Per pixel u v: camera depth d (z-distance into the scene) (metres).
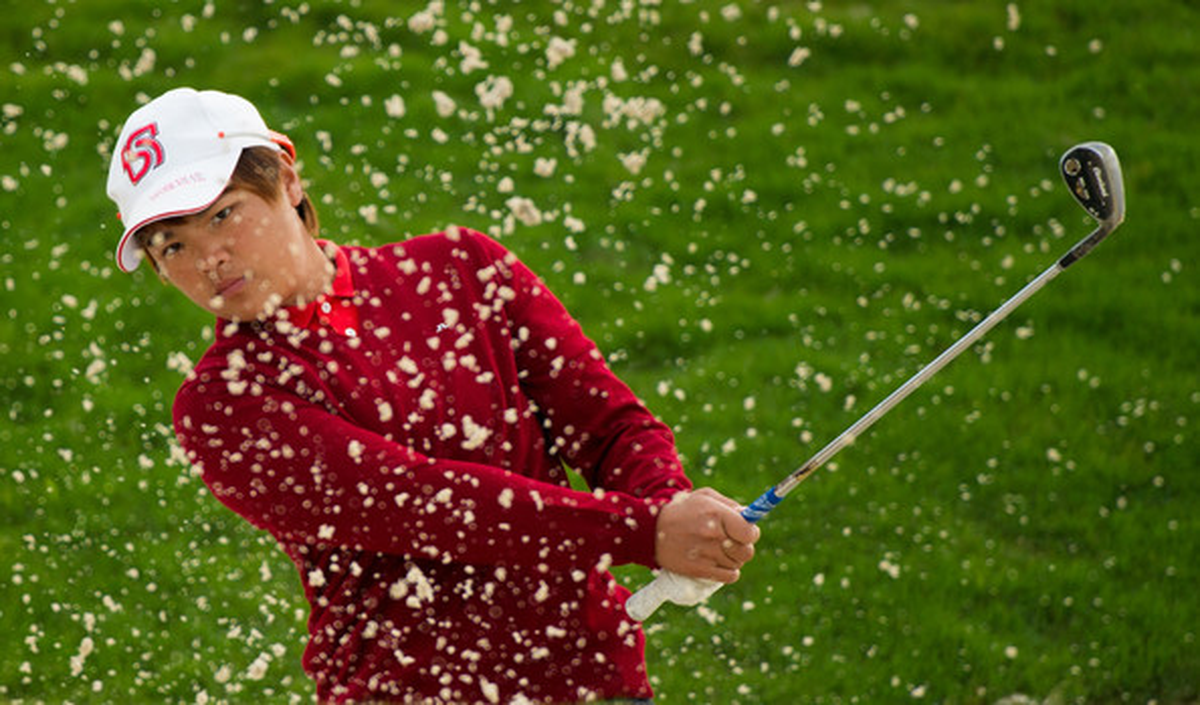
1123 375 22.61
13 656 16.38
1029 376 22.72
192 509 19.22
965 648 17.28
